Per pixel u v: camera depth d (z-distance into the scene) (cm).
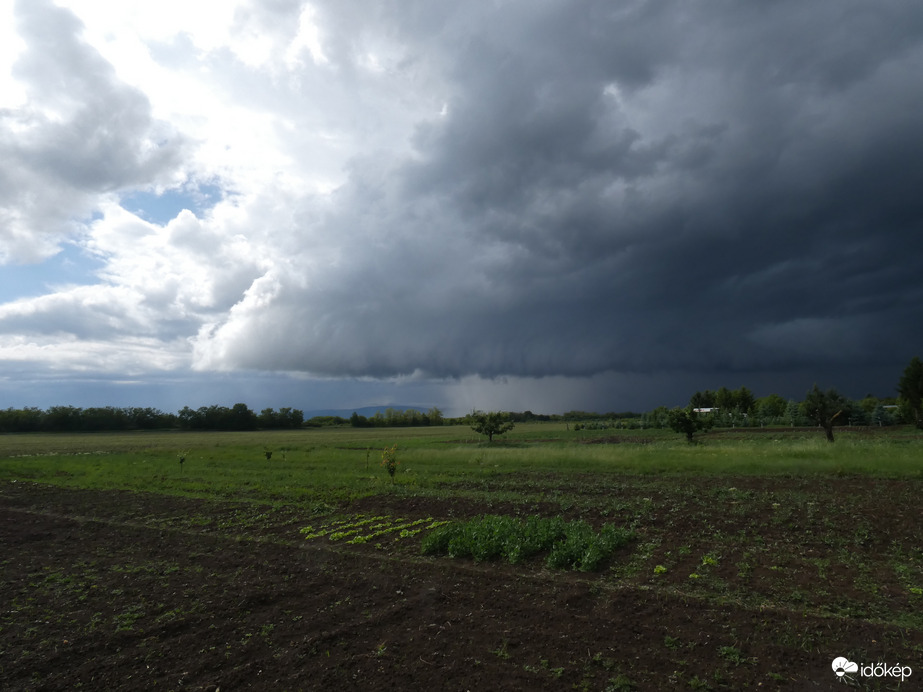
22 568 1209
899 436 3488
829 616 754
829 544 1085
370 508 1739
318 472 2817
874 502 1404
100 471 3169
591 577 976
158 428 13950
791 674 624
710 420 3678
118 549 1352
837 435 3762
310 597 949
